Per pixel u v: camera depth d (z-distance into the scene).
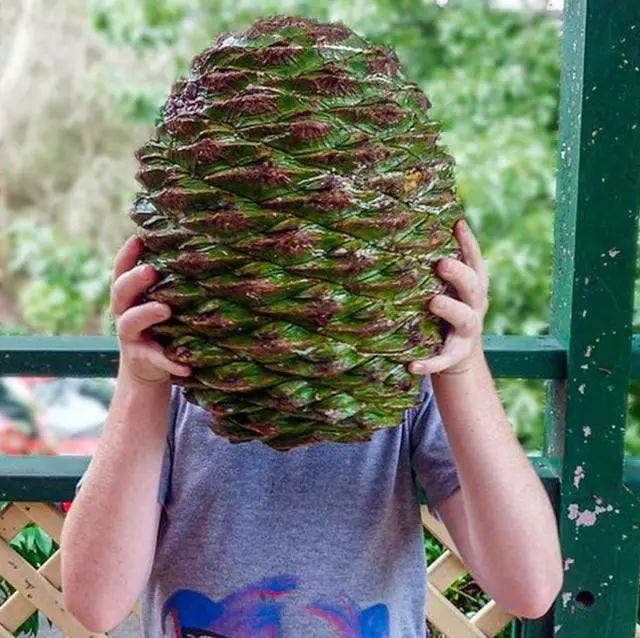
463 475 1.11
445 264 0.92
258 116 0.86
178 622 1.18
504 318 3.30
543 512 1.13
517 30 3.74
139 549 1.12
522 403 3.05
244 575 1.17
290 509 1.17
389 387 0.91
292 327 0.86
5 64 4.94
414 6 3.74
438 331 0.94
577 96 1.39
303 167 0.85
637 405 2.68
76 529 1.12
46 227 4.74
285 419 0.91
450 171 0.96
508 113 3.62
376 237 0.86
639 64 1.35
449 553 1.55
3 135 4.88
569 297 1.43
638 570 1.47
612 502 1.45
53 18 4.89
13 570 1.58
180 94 0.94
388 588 1.18
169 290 0.90
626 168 1.38
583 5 1.36
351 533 1.17
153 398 1.06
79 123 4.86
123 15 4.00
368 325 0.87
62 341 1.51
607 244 1.39
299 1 3.78
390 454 1.20
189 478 1.19
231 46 0.91
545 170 3.38
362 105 0.88
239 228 0.85
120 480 1.09
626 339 1.41
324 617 1.16
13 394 3.78
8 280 4.59
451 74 3.67
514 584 1.14
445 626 1.57
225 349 0.88
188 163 0.88
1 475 1.50
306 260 0.85
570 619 1.48
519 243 3.35
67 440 3.64
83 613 1.14
